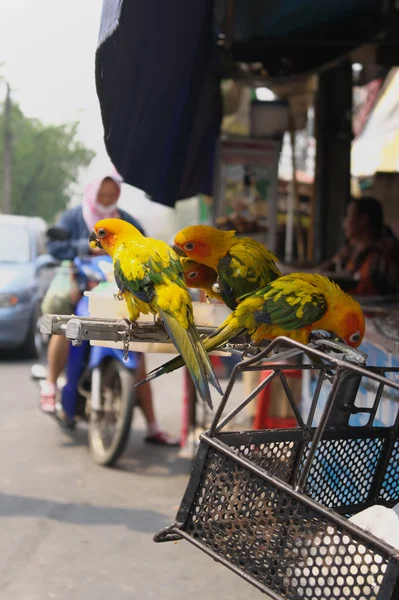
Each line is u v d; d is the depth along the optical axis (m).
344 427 2.17
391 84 11.42
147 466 5.73
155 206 6.43
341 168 8.95
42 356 11.36
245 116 8.51
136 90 3.80
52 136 34.97
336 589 1.75
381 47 6.10
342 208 8.99
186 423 6.09
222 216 7.09
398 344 3.65
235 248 2.85
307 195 14.84
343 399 2.20
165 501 4.91
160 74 4.00
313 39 5.89
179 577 3.74
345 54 6.12
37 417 7.31
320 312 2.38
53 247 6.00
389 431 2.25
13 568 3.79
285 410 5.76
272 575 1.74
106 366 5.80
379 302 5.46
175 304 2.34
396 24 5.66
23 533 4.27
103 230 2.64
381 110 11.88
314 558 1.70
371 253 6.30
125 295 2.50
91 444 5.87
